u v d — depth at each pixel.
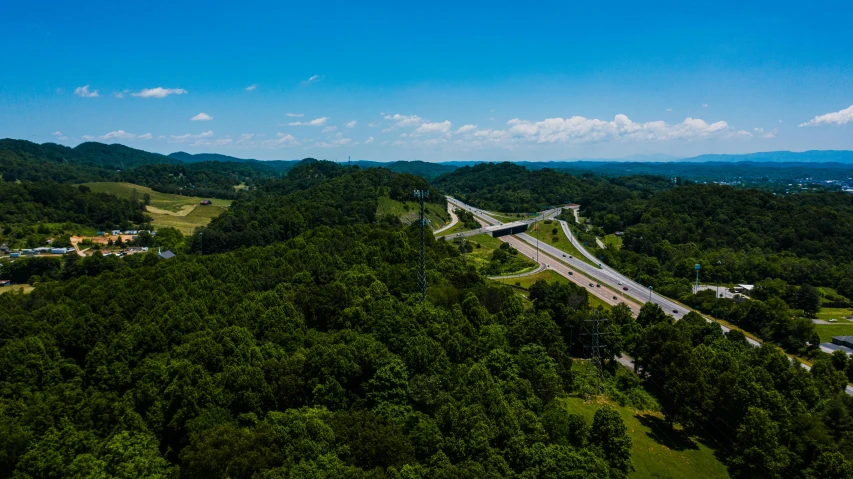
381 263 168.12
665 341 118.44
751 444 89.06
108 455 66.50
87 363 101.25
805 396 104.38
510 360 99.12
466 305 130.50
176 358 97.69
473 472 59.47
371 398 81.31
